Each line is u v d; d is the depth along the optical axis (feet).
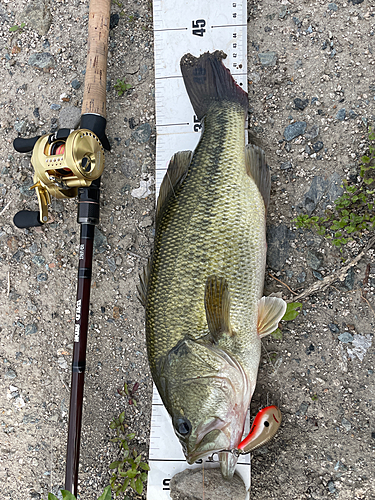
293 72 1.77
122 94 1.88
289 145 1.77
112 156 1.89
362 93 1.74
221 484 1.66
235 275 1.48
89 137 1.63
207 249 1.49
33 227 1.94
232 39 1.77
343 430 1.72
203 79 1.65
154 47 1.82
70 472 1.63
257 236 1.51
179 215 1.52
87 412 1.87
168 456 1.76
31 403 1.93
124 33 1.88
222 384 1.41
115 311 1.87
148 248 1.86
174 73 1.81
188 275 1.48
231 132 1.59
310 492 1.72
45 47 1.94
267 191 1.62
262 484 1.74
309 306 1.76
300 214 1.76
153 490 1.75
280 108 1.78
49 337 1.93
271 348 1.77
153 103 1.86
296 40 1.77
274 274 1.77
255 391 1.76
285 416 1.75
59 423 1.91
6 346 1.95
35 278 1.94
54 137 1.65
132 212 1.87
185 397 1.40
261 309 1.53
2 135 1.96
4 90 1.96
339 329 1.73
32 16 1.94
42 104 1.94
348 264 1.73
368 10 1.74
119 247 1.88
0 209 1.95
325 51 1.76
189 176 1.55
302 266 1.76
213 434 1.39
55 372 1.92
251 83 1.79
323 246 1.75
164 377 1.43
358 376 1.72
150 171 1.86
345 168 1.74
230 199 1.52
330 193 1.74
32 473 1.92
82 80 1.91
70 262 1.92
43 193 1.76
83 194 1.69
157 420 1.78
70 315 1.91
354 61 1.74
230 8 1.77
